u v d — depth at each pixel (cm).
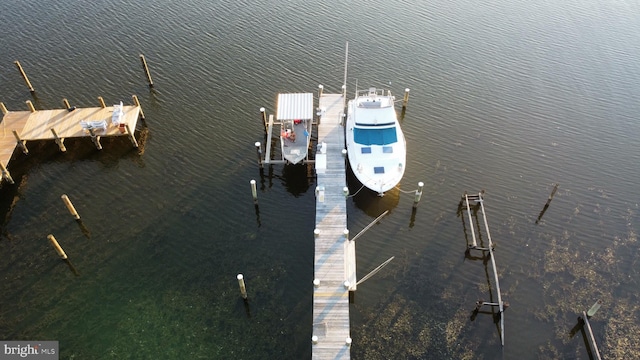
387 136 2702
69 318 2095
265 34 4050
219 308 2147
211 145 2986
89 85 3428
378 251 2417
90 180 2738
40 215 2534
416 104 3400
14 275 2258
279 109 2784
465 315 2145
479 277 2303
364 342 2038
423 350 2017
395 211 2627
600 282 2278
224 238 2452
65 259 2322
